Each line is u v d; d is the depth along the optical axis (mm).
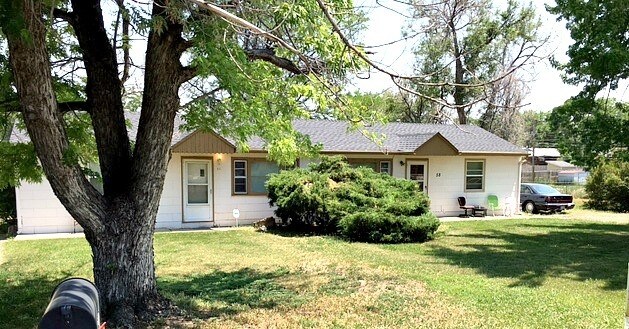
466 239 12531
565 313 5836
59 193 4816
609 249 11016
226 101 5895
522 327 5285
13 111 5336
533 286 7312
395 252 10406
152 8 4801
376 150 16891
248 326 5262
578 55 11930
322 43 4465
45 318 2676
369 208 12758
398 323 5391
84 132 6203
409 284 7254
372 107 5312
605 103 12422
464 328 5234
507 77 3885
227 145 14211
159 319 5340
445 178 18500
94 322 2752
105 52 5434
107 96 5457
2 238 12055
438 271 8383
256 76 4992
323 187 13672
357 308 5961
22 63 4102
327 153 16359
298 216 13641
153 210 5547
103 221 5199
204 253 10102
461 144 18875
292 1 3959
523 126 29625
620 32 11688
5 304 6137
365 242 11898
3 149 6004
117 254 5266
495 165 19188
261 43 5379
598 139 12539
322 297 6480
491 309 5965
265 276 7863
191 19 4371
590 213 20266
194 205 14859
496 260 9531
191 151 13773
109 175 5477
